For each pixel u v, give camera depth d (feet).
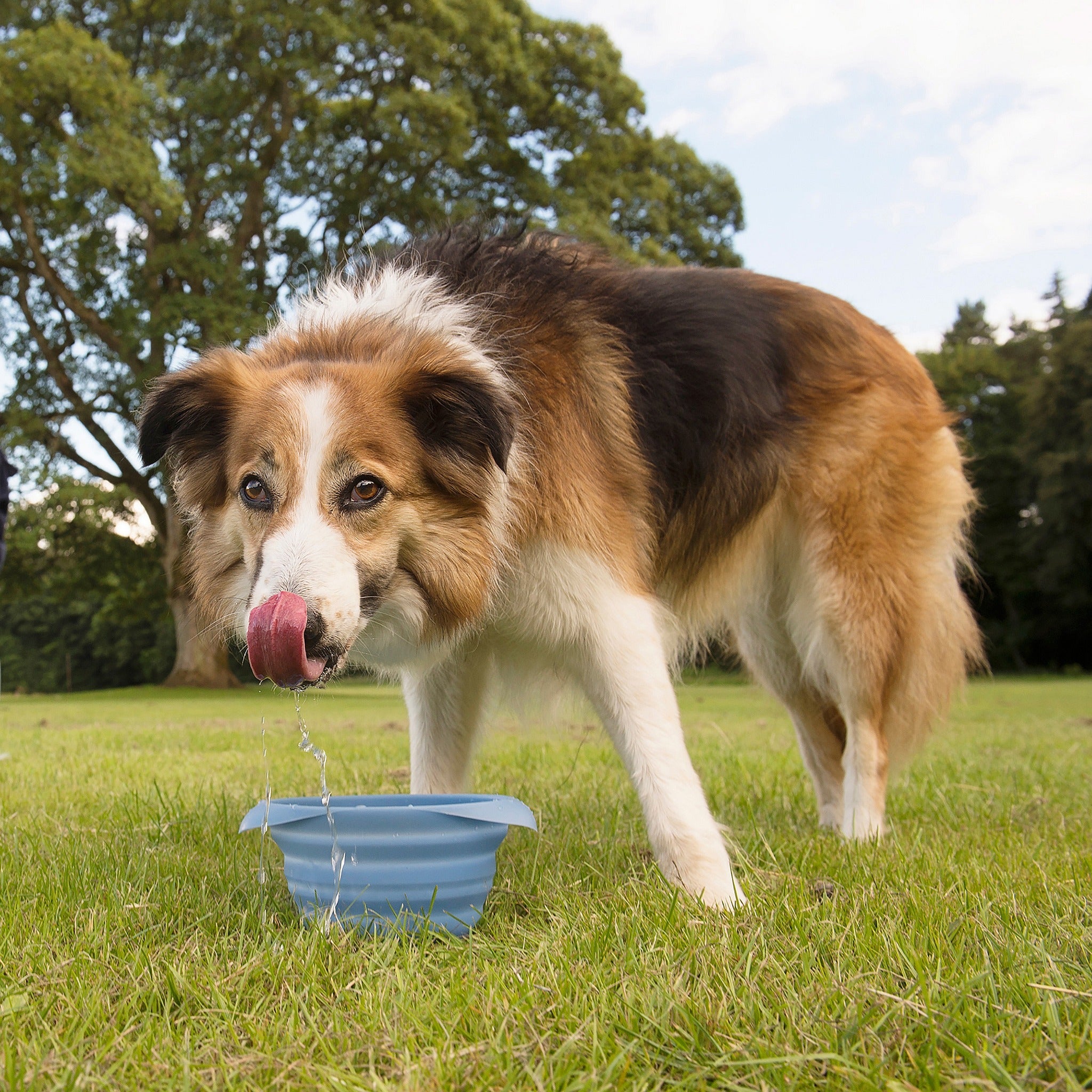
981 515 31.60
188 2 18.20
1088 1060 1.78
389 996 2.05
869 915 2.45
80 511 22.11
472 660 3.33
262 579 2.47
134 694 19.19
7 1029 1.95
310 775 4.85
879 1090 1.72
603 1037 1.86
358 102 19.43
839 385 3.74
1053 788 4.47
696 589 3.60
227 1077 1.79
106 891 2.75
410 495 2.73
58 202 17.79
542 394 3.03
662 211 21.42
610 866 3.00
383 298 3.09
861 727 3.73
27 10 18.66
